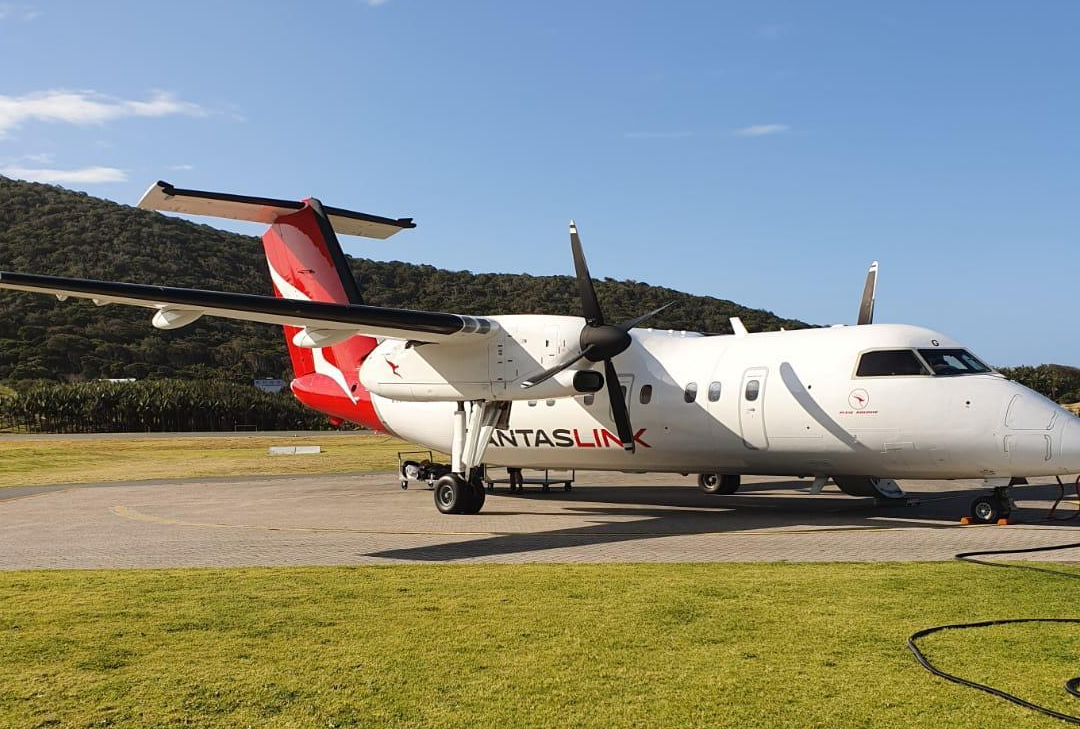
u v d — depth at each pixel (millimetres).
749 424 13719
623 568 8781
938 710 4559
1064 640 5773
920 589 7355
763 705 4691
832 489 19797
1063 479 19078
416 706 4781
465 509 14953
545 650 5773
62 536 12664
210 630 6387
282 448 39875
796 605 6855
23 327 86938
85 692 5035
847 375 12945
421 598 7410
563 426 15820
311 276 17453
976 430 12023
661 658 5555
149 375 81562
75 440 49219
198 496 19641
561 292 90062
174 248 114375
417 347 14727
